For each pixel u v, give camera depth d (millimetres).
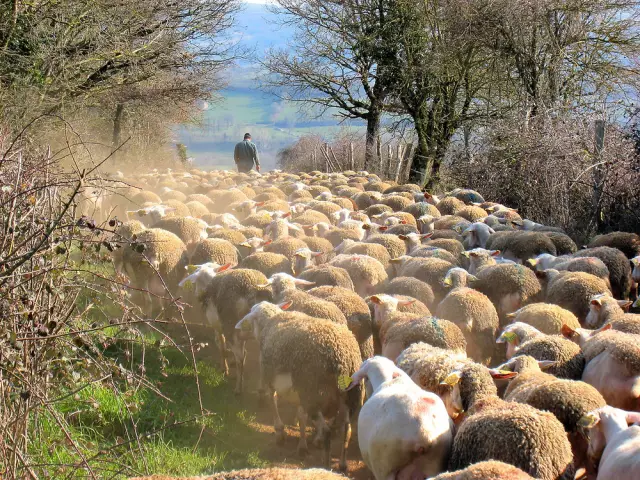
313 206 17312
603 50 24672
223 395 9000
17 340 5070
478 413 5680
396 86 28578
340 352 7137
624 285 11586
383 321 9000
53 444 5973
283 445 7680
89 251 6430
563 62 24328
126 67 22266
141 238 11883
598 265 10945
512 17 23484
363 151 35688
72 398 7246
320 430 7164
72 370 5953
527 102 22266
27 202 5855
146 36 22641
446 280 10039
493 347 8844
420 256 12086
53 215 6238
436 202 18703
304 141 38906
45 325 5617
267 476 4078
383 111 31312
